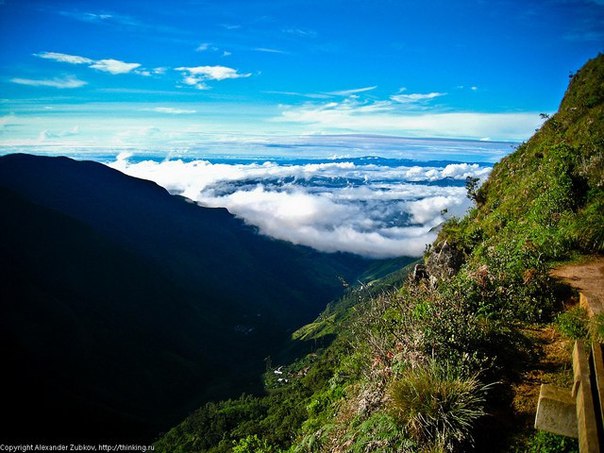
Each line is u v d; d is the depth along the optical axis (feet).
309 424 34.53
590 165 38.78
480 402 17.58
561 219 33.78
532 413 17.20
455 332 21.68
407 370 20.47
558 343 21.49
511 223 42.73
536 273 26.76
